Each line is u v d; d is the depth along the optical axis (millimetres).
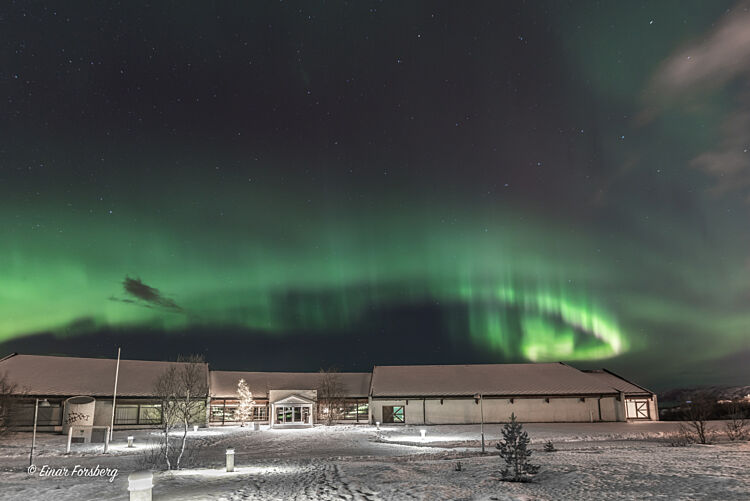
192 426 49969
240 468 20938
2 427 38312
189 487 14906
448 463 20734
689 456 18484
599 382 58031
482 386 57188
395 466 19844
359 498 12516
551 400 54688
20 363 53375
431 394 55531
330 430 46094
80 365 55281
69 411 40344
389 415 55438
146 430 45750
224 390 59656
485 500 11703
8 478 18547
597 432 39469
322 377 65250
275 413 50906
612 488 12492
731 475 13375
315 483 15234
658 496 11180
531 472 15508
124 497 13531
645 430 41156
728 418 46938
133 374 54844
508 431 15508
